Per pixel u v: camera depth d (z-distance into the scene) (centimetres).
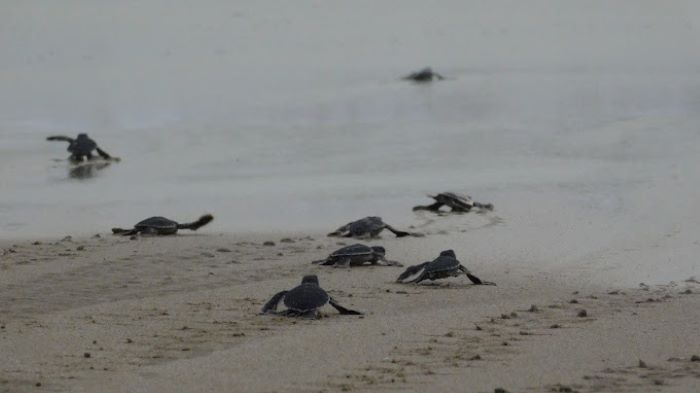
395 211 8419
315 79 16825
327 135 12275
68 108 14612
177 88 16112
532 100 14550
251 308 5206
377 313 5094
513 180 9512
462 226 7756
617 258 6594
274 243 7138
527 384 3819
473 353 4278
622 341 4478
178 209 8669
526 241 7181
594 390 3731
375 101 14688
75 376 3969
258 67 18000
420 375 3950
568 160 10412
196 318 4978
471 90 15562
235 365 4109
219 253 6769
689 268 6272
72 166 10888
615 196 8644
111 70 17788
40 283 5850
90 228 7931
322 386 3809
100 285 5812
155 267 6309
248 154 11281
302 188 9462
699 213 7888
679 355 4241
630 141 11262
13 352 4347
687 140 11188
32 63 18638
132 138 12500
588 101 14362
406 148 11375
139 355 4284
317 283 5175
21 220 8281
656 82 15862
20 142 12319
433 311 5128
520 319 4938
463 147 11331
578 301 5375
